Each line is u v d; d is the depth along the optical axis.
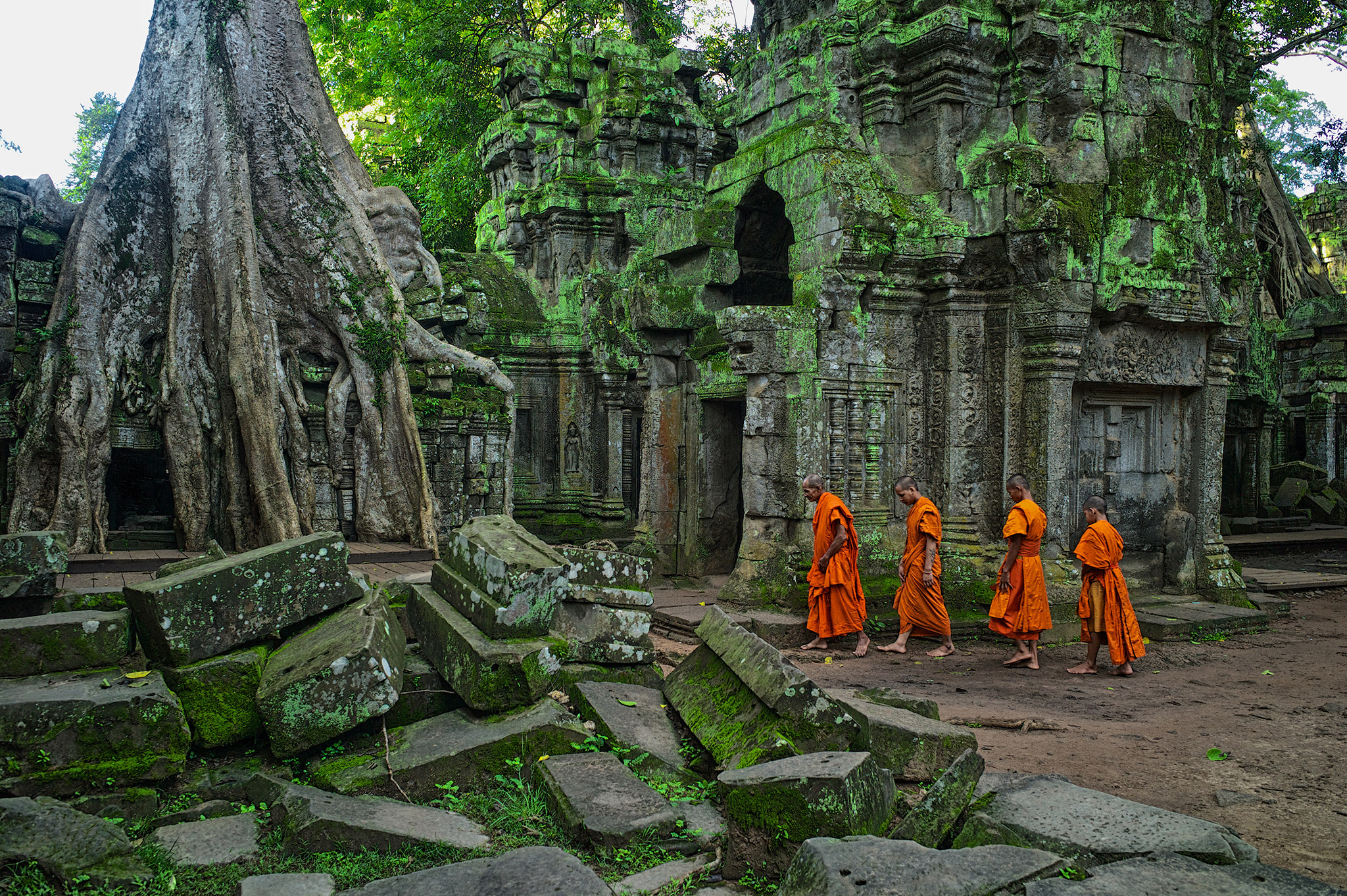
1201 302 11.62
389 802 4.62
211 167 12.62
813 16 12.42
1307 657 9.80
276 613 5.66
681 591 12.48
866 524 10.91
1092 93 11.13
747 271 13.98
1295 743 6.68
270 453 12.21
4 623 5.32
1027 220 10.41
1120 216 11.16
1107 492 11.72
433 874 3.76
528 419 18.56
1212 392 12.16
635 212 18.31
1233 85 15.38
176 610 5.20
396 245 14.71
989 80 11.33
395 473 13.35
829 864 3.60
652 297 13.18
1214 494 12.23
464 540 6.69
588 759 4.96
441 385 13.93
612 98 18.47
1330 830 5.05
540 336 18.45
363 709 5.21
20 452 11.69
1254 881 3.71
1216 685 8.54
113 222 12.39
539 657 5.56
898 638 9.84
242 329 12.27
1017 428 10.89
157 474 13.20
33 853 3.88
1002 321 10.99
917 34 11.11
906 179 11.37
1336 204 32.53
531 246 19.30
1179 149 11.71
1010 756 6.28
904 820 4.29
